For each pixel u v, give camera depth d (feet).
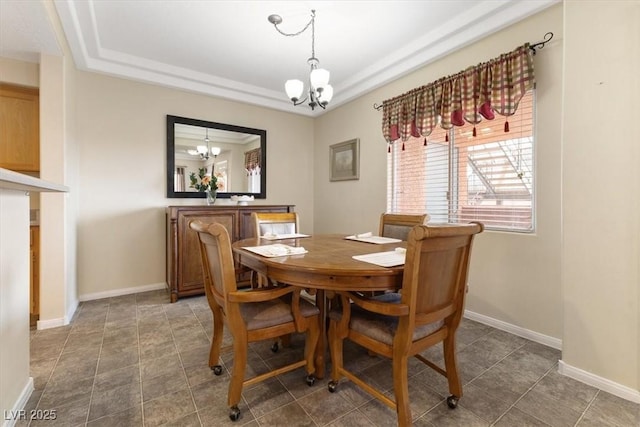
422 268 4.00
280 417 4.56
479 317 8.29
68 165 8.37
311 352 5.32
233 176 12.91
